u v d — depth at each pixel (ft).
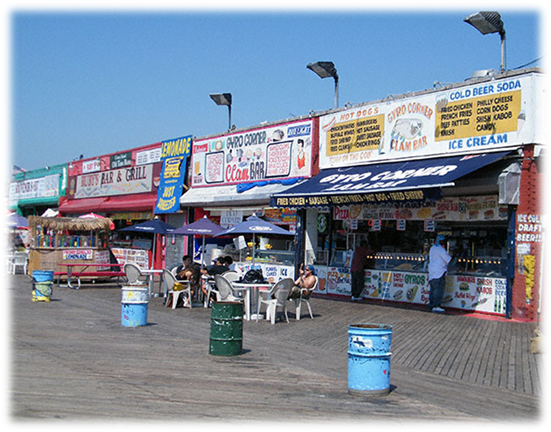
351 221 60.80
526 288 45.57
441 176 45.37
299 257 64.34
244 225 54.08
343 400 25.57
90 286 78.13
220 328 34.65
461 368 32.14
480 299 48.91
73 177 124.88
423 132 53.26
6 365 30.55
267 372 30.76
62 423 21.36
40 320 46.65
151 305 59.21
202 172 83.25
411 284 54.54
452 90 50.80
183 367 31.37
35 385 26.71
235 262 73.46
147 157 97.09
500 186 44.75
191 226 64.64
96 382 27.61
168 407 23.82
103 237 84.69
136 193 100.07
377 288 57.47
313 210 64.69
